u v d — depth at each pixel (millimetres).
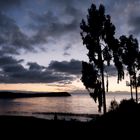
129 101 26922
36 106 156125
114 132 17812
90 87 31828
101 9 32562
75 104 181375
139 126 18359
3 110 115438
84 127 21781
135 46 44719
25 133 22094
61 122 26641
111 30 31969
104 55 31938
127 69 45000
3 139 19766
